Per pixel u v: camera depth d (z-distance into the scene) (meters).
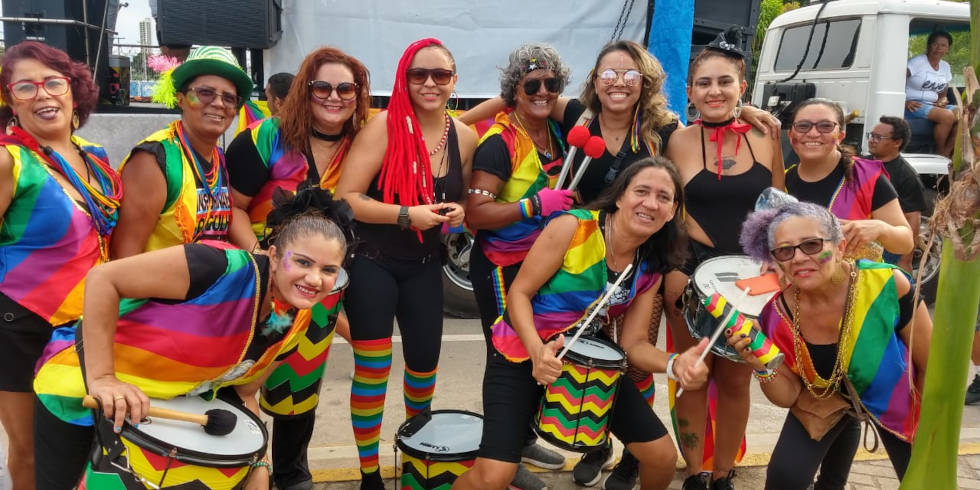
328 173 3.17
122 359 2.20
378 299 3.08
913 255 5.85
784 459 2.70
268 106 4.89
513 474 2.69
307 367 3.00
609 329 3.08
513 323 2.74
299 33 5.44
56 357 2.31
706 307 2.57
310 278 2.18
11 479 2.72
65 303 2.56
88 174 2.70
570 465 3.61
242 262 2.19
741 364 3.07
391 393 4.39
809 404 2.70
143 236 2.74
